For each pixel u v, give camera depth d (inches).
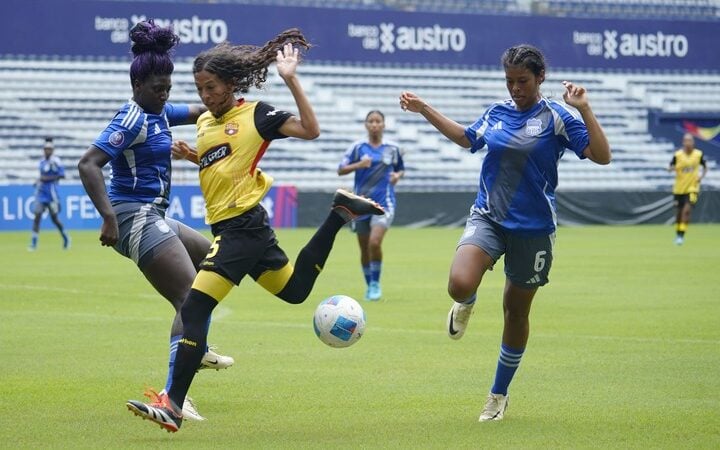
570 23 4347.9
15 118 3627.0
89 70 3779.5
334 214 740.0
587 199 3678.6
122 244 799.1
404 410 788.0
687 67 4473.4
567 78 4347.9
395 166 1626.5
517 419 753.0
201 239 851.4
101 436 700.7
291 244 2610.7
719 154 4330.7
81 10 3747.5
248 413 778.2
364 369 970.7
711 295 1592.0
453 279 716.7
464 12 4315.9
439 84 4202.8
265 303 1513.3
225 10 3892.7
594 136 695.7
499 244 733.9
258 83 718.5
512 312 742.5
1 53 3671.3
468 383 900.0
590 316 1352.1
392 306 1473.9
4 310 1406.3
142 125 786.8
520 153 719.1
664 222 3789.4
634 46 4416.8
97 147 764.0
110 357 1035.9
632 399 824.9
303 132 689.0
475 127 750.5
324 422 746.2
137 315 1363.2
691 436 693.9
